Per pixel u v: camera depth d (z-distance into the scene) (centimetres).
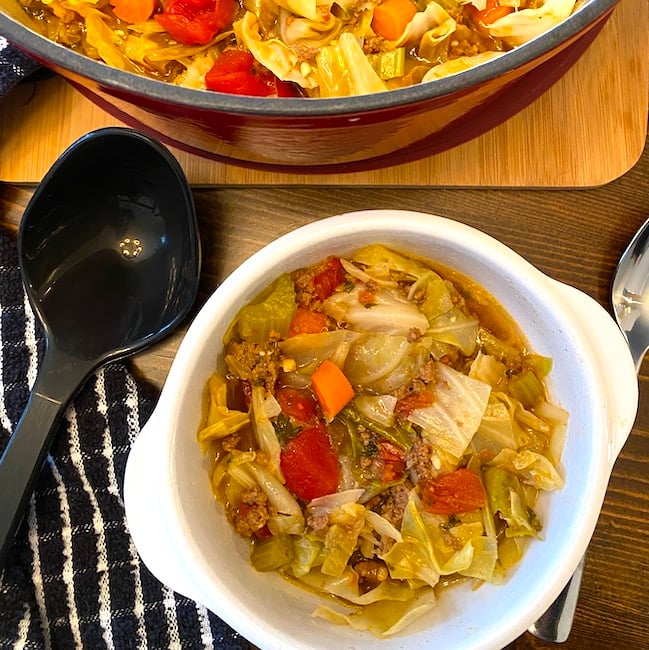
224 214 38
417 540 33
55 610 36
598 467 32
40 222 37
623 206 38
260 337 34
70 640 36
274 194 38
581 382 33
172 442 31
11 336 37
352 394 34
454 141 37
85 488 37
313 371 34
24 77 36
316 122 30
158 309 37
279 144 34
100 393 37
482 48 37
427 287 34
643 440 37
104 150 36
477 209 38
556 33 29
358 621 32
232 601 30
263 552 33
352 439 34
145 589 36
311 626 32
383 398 34
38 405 36
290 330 34
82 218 38
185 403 32
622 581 37
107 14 36
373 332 34
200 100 29
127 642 36
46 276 37
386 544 33
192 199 36
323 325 34
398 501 34
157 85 29
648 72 38
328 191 38
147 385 37
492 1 36
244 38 36
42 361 37
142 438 33
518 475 34
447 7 36
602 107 38
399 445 34
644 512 37
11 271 37
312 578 33
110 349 37
